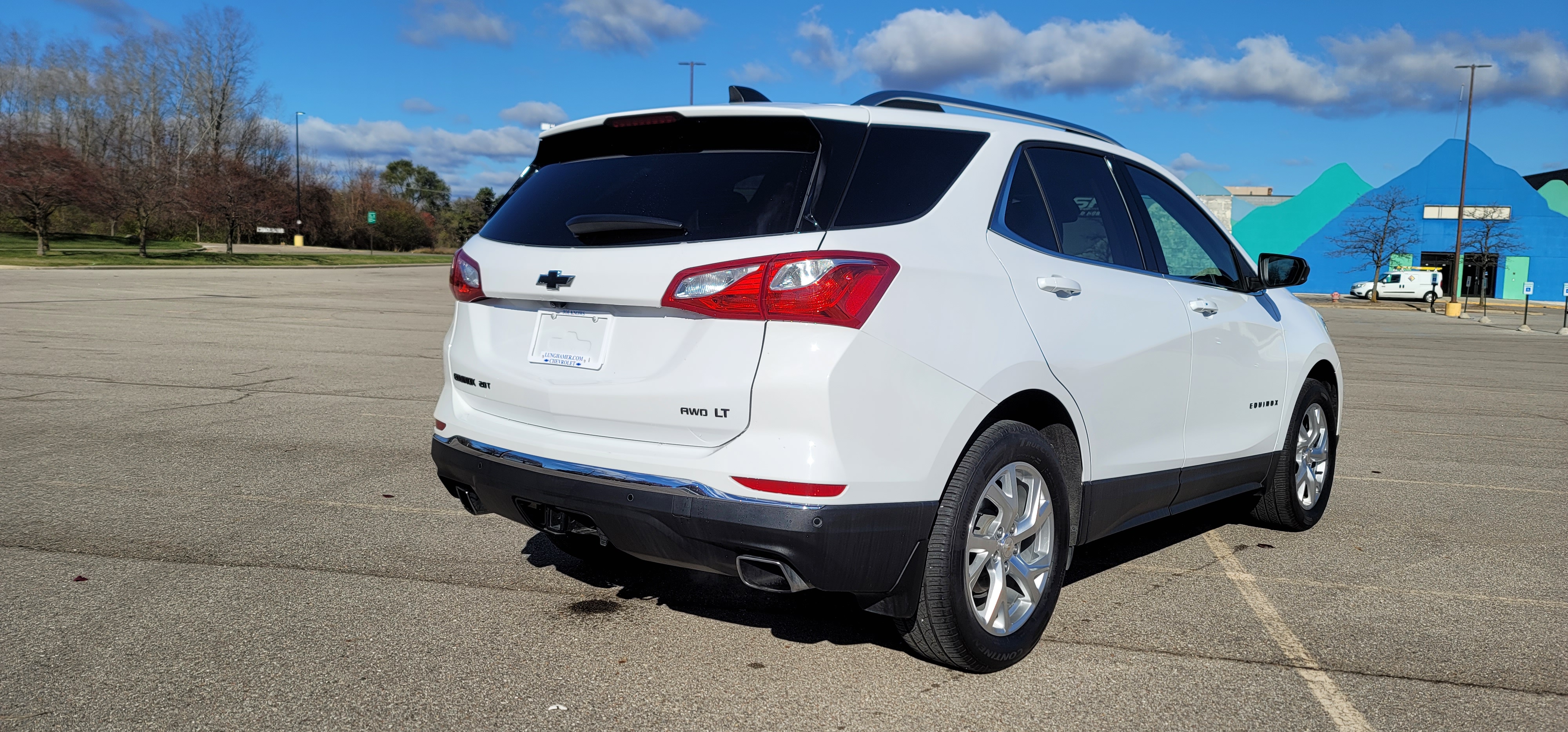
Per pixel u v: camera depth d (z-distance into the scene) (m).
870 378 2.78
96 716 2.77
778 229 2.83
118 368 10.42
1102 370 3.54
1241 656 3.41
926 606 3.04
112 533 4.57
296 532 4.66
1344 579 4.32
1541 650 3.51
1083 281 3.54
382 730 2.73
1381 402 11.00
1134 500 3.86
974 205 3.23
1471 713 2.99
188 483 5.58
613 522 2.98
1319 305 46.03
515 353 3.35
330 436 7.05
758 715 2.87
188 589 3.85
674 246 2.92
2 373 9.80
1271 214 59.09
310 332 15.41
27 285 24.52
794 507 2.72
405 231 98.19
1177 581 4.26
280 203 64.69
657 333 2.96
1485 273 51.12
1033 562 3.34
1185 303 4.07
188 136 73.69
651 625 3.59
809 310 2.73
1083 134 4.00
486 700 2.93
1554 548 4.90
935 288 2.96
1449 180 57.06
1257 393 4.62
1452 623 3.78
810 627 3.60
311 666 3.15
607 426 3.06
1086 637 3.56
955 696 3.03
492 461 3.29
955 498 3.02
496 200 3.86
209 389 9.20
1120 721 2.88
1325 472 5.38
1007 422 3.22
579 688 3.04
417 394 9.20
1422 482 6.56
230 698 2.91
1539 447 8.06
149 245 65.62
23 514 4.86
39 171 42.41
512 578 4.09
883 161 3.05
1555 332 29.38
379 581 4.00
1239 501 5.52
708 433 2.85
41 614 3.54
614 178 3.26
